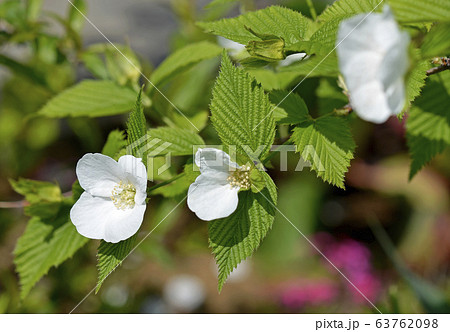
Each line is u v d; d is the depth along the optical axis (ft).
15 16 1.57
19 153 2.77
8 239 2.23
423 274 2.59
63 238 1.16
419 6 0.84
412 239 2.71
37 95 2.71
